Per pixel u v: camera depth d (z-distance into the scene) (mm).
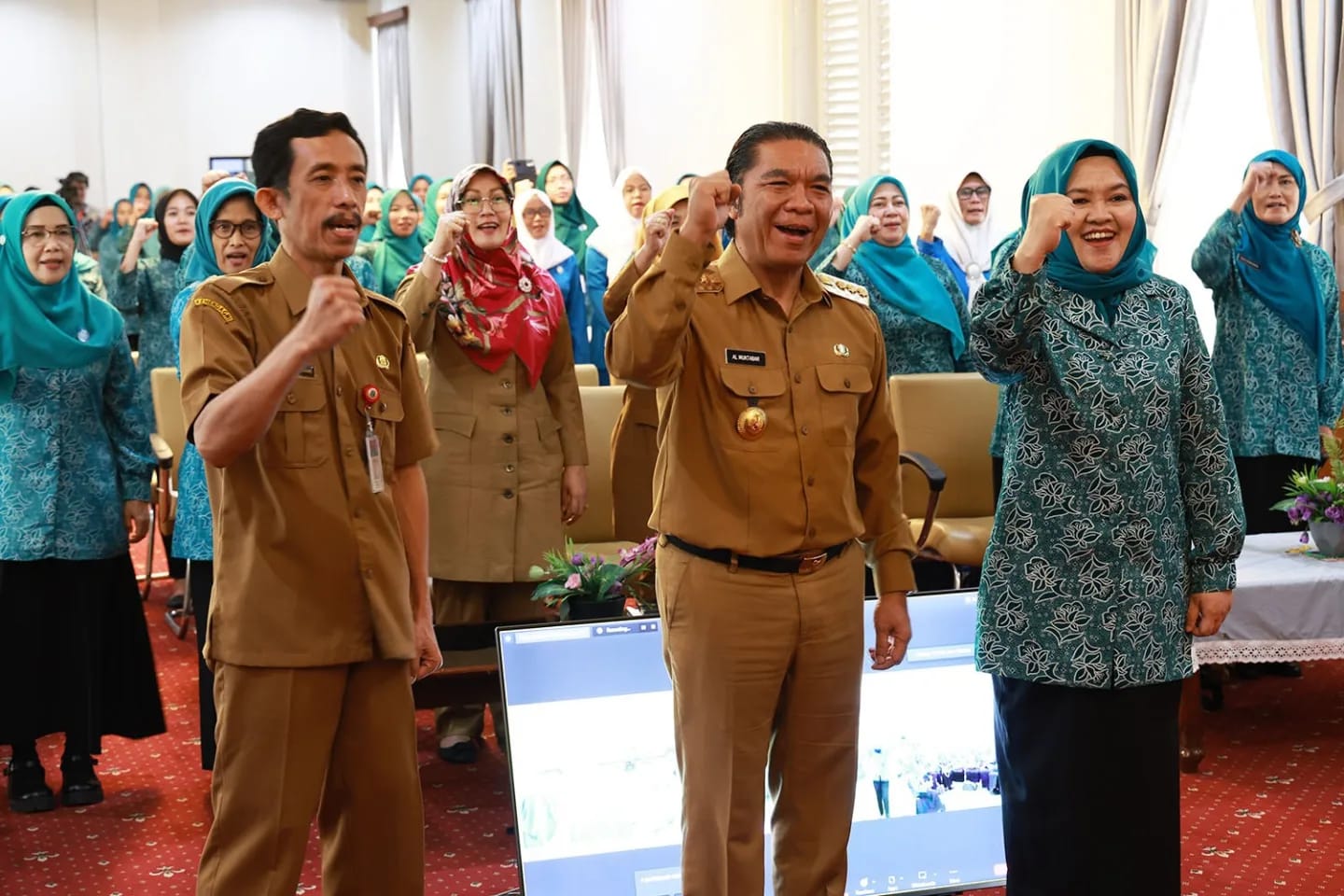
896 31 8078
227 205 3598
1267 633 3883
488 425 3848
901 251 5352
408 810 2373
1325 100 5480
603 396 4598
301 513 2250
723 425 2371
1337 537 4121
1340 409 4910
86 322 3760
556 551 3906
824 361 2434
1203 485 2529
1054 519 2490
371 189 12469
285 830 2244
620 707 2916
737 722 2385
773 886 2721
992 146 7418
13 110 17125
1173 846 2564
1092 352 2453
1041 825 2561
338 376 2305
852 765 2508
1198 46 6109
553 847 2834
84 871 3387
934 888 2975
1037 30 7070
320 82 18391
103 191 17453
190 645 5391
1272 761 4055
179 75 17906
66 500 3725
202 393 2172
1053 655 2492
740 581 2361
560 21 12375
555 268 6512
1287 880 3254
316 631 2250
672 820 2904
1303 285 4781
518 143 13648
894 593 2619
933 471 4320
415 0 16438
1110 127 6699
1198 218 6434
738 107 9633
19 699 3754
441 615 3924
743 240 2406
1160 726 2539
